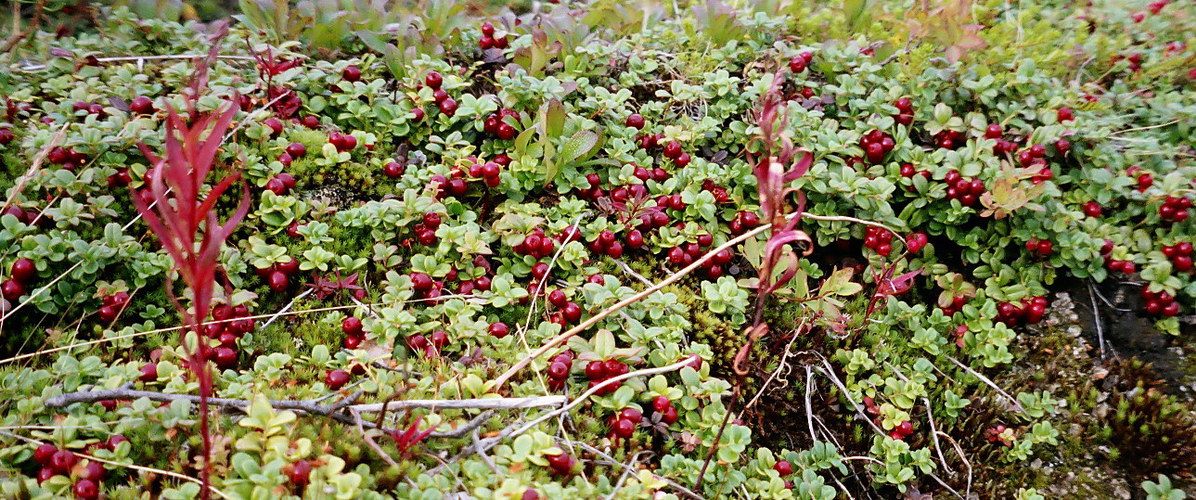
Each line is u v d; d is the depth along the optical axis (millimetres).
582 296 320
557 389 285
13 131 318
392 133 366
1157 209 353
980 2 487
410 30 390
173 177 155
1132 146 373
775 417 318
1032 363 344
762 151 363
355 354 265
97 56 374
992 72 415
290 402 241
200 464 222
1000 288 351
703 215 341
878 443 309
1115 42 437
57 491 219
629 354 281
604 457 262
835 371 332
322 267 303
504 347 293
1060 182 364
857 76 395
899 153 366
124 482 232
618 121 381
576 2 509
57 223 287
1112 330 345
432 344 289
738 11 444
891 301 336
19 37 352
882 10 457
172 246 159
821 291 319
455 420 258
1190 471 303
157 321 292
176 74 358
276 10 386
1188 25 461
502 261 326
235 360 274
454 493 230
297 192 336
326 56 400
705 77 388
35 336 279
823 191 346
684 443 281
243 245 312
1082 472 314
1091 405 326
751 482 274
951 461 318
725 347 320
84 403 239
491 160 365
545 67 395
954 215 351
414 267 310
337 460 214
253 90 350
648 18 449
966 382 334
